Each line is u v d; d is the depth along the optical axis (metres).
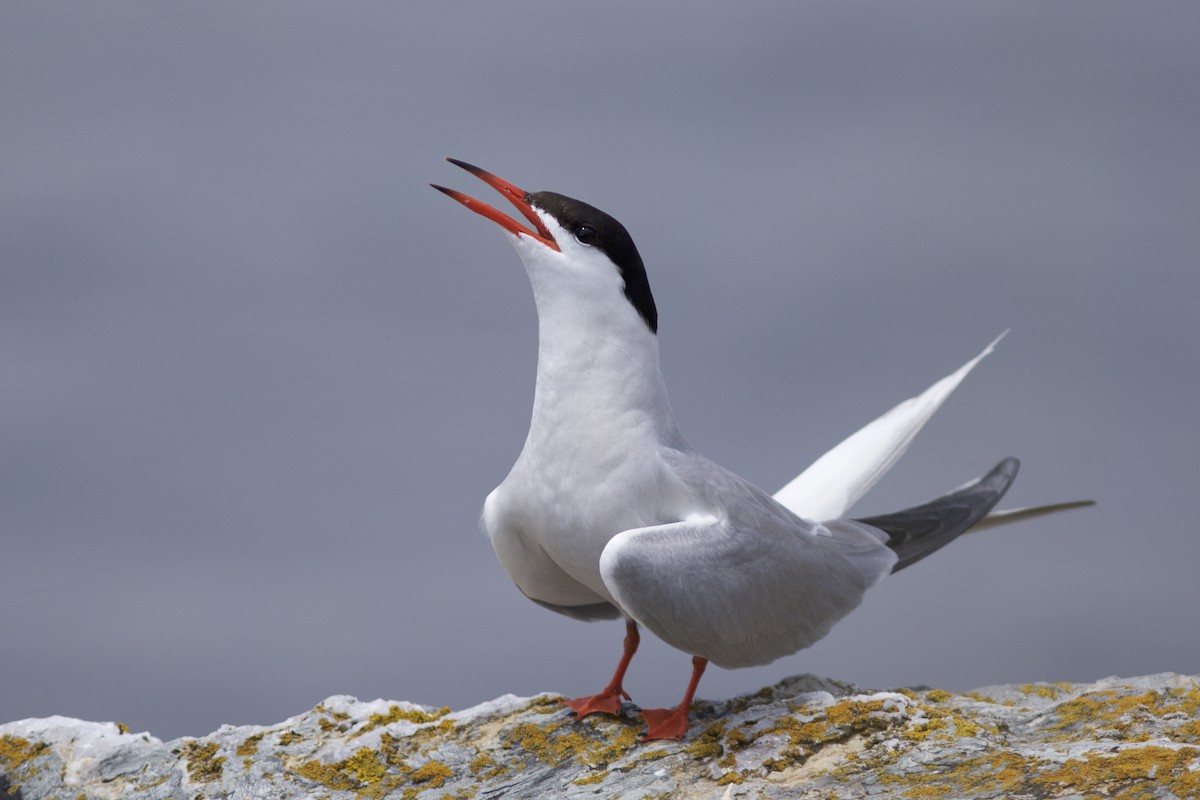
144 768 5.64
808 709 5.56
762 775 5.16
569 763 5.52
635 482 5.77
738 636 5.80
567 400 5.83
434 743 5.76
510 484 6.02
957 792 4.79
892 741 5.23
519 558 6.25
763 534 5.87
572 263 5.84
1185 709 5.52
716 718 5.88
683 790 5.16
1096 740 5.21
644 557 5.55
